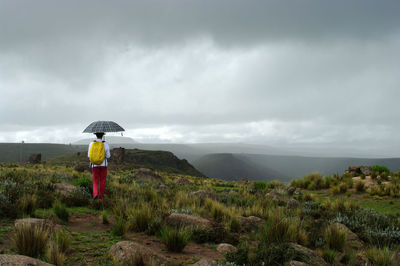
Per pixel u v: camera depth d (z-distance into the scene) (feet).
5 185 29.71
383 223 28.84
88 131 28.81
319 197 55.31
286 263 13.71
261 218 30.12
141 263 11.82
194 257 15.23
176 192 45.57
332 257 17.30
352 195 54.34
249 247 16.21
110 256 12.89
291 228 20.68
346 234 23.43
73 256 12.87
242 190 61.46
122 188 39.42
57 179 46.09
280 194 54.03
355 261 18.06
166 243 16.38
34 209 20.92
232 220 24.00
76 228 19.12
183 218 22.62
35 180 40.70
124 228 18.37
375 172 69.92
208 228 20.80
